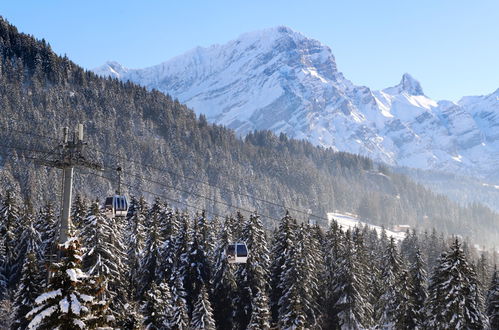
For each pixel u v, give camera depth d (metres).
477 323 61.22
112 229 71.00
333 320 79.38
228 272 77.75
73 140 25.31
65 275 17.16
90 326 17.22
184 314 60.97
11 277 79.00
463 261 60.88
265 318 54.78
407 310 67.69
